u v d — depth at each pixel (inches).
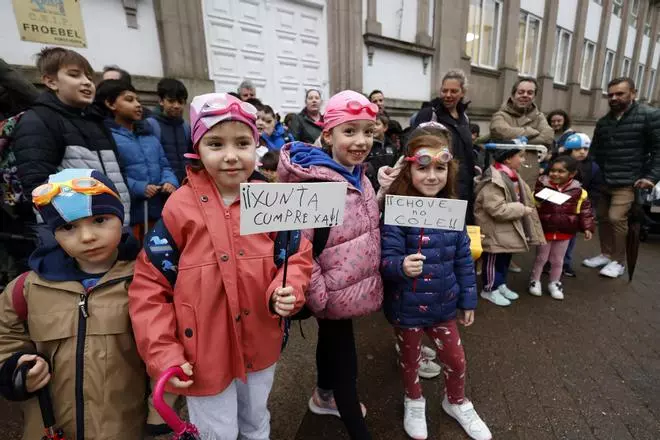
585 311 109.9
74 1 133.3
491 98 372.8
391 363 84.2
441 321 62.8
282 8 200.5
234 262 41.9
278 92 207.5
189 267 40.7
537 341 93.4
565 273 139.6
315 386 75.5
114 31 144.6
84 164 74.2
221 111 39.5
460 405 65.2
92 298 39.9
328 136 58.2
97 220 38.9
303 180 52.1
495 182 102.4
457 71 101.6
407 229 60.3
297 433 63.7
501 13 359.3
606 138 136.2
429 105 107.3
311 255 48.3
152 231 42.1
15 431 63.0
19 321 39.4
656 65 689.0
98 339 39.5
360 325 101.6
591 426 66.0
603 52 517.3
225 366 42.6
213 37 175.5
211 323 41.3
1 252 89.7
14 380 35.8
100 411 39.5
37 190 37.1
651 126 122.4
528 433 64.4
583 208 113.8
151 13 153.5
